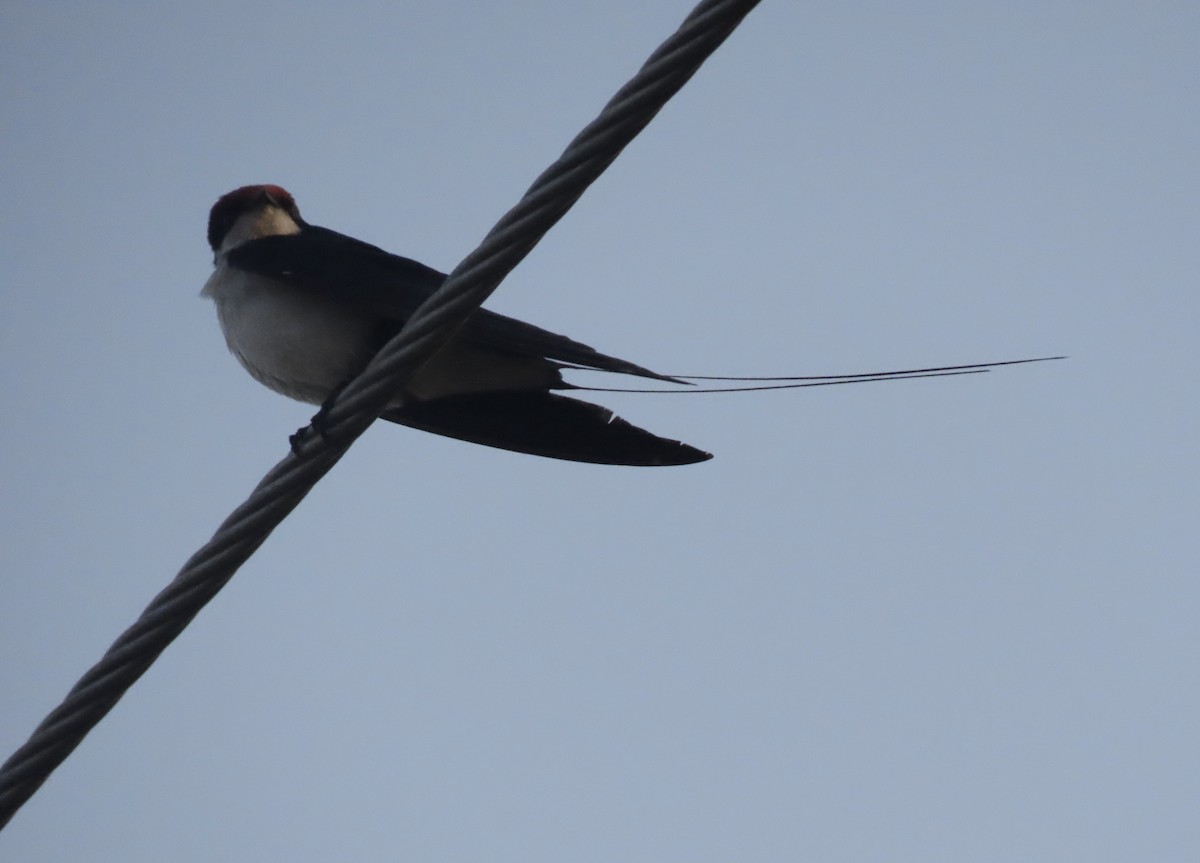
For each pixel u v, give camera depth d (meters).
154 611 7.59
